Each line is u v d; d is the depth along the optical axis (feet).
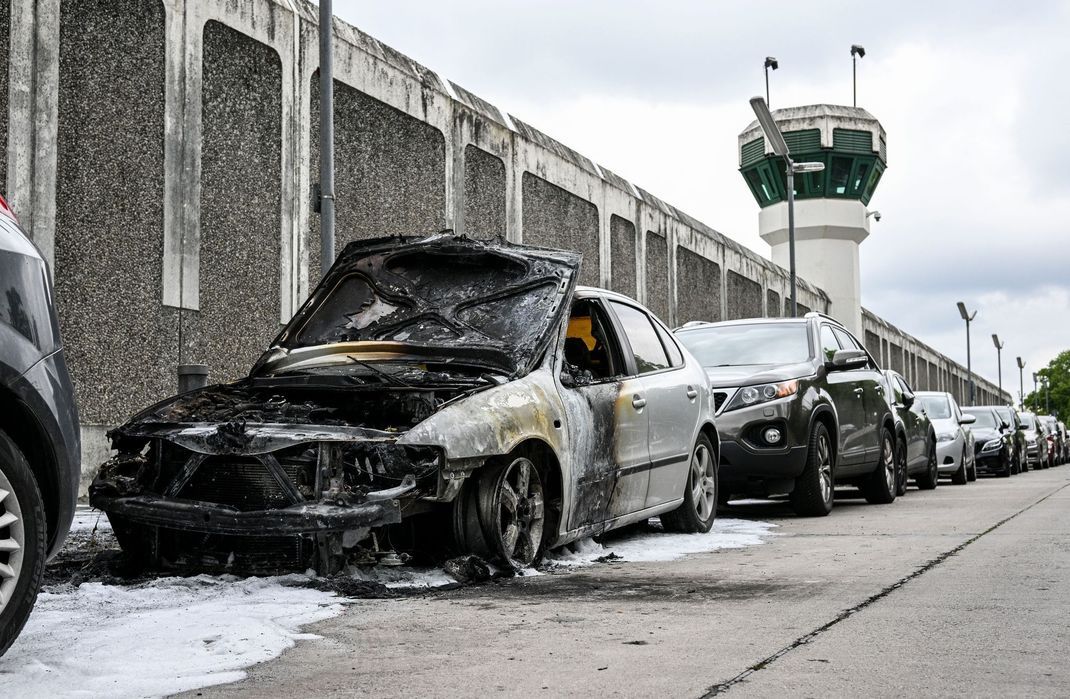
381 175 46.93
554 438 18.88
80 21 33.22
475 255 21.57
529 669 11.30
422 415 17.48
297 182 42.01
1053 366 400.06
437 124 50.90
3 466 11.07
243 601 15.10
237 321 38.91
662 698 10.14
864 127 143.64
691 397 25.07
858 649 12.24
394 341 19.94
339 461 16.38
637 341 23.76
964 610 14.69
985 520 29.30
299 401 19.12
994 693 10.32
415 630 13.39
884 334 162.91
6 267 11.53
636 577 18.06
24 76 31.42
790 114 144.25
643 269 77.20
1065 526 26.86
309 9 43.47
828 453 33.01
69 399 11.98
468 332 20.04
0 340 11.16
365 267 22.08
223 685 10.62
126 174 34.60
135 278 34.81
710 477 26.45
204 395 19.34
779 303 113.29
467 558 17.44
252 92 39.86
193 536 17.34
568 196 65.62
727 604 15.29
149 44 35.50
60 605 14.87
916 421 49.75
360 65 45.50
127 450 18.30
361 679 10.88
